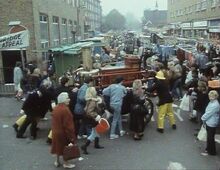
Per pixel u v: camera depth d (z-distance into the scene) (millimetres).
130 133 11484
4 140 11031
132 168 8688
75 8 43281
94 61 21891
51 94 11039
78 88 11086
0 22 21578
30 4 21688
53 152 8750
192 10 53312
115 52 29781
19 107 15320
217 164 8852
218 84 10367
